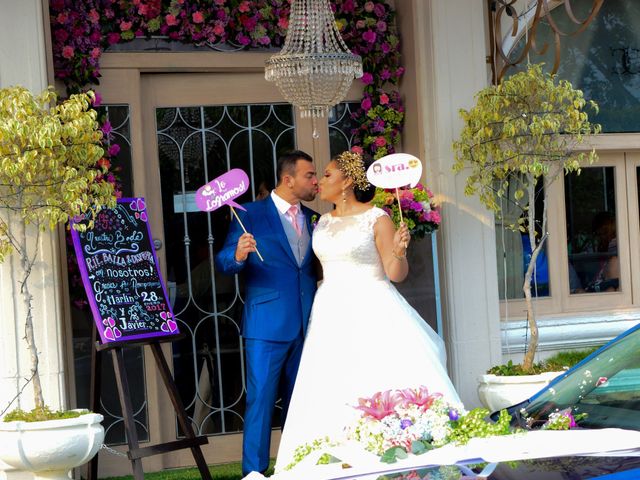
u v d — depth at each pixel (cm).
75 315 610
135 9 627
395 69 672
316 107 580
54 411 538
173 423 638
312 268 580
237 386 647
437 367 525
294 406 531
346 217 548
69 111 502
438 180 639
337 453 315
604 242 721
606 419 321
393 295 540
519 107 575
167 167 643
